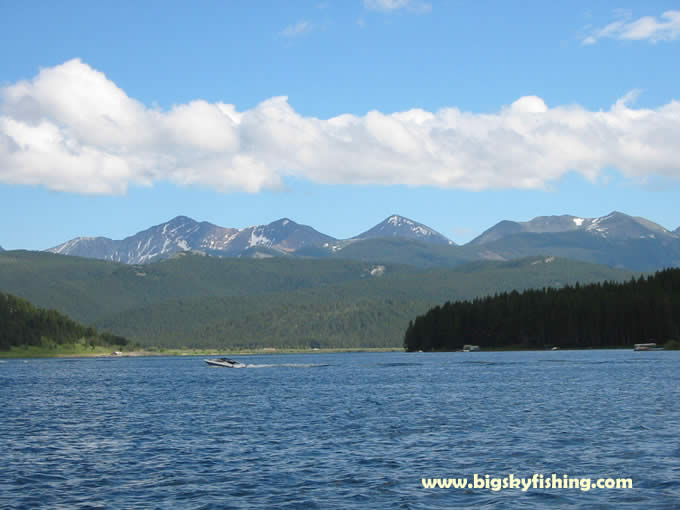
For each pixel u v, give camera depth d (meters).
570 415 78.81
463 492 44.62
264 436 67.75
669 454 54.59
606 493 43.78
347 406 94.62
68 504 43.16
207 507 42.00
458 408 88.69
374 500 43.00
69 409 97.31
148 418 84.69
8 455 59.16
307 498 43.59
